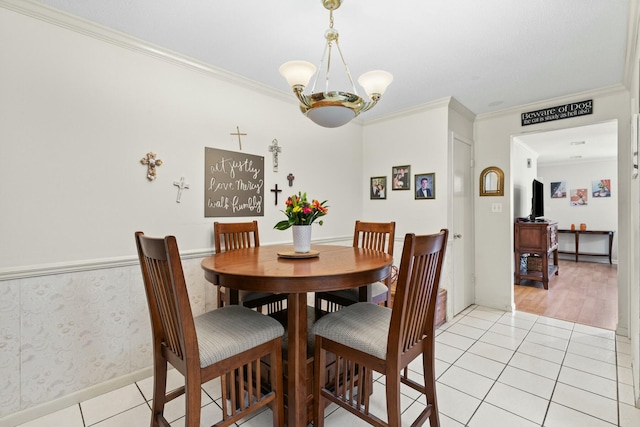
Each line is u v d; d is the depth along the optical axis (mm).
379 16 1768
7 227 1606
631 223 2416
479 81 2674
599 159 6586
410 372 2156
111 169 1941
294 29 1911
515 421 1653
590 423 1633
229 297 2123
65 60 1770
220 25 1871
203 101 2377
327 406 1780
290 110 3004
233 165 2561
